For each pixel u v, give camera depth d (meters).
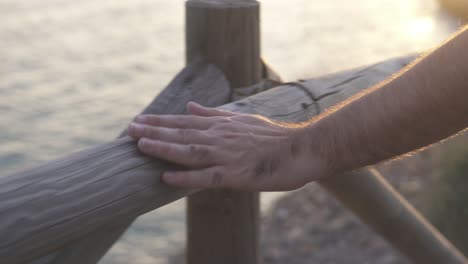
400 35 18.58
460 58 0.83
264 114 1.37
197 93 1.56
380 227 2.05
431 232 2.11
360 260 5.94
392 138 0.92
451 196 4.83
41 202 0.86
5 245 0.82
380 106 0.92
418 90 0.88
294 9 22.77
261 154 1.00
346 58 15.87
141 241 6.45
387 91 0.92
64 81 11.91
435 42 17.64
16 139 8.93
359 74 1.63
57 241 0.89
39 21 17.61
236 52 1.67
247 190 1.01
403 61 1.72
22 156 8.45
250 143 1.01
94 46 15.08
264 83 1.74
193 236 1.79
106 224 0.97
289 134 1.00
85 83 11.89
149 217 6.88
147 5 21.69
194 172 1.02
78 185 0.92
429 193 5.12
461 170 4.88
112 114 10.30
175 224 6.79
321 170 0.98
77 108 10.44
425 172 7.38
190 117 1.06
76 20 18.23
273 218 7.01
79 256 1.13
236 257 1.79
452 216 4.78
